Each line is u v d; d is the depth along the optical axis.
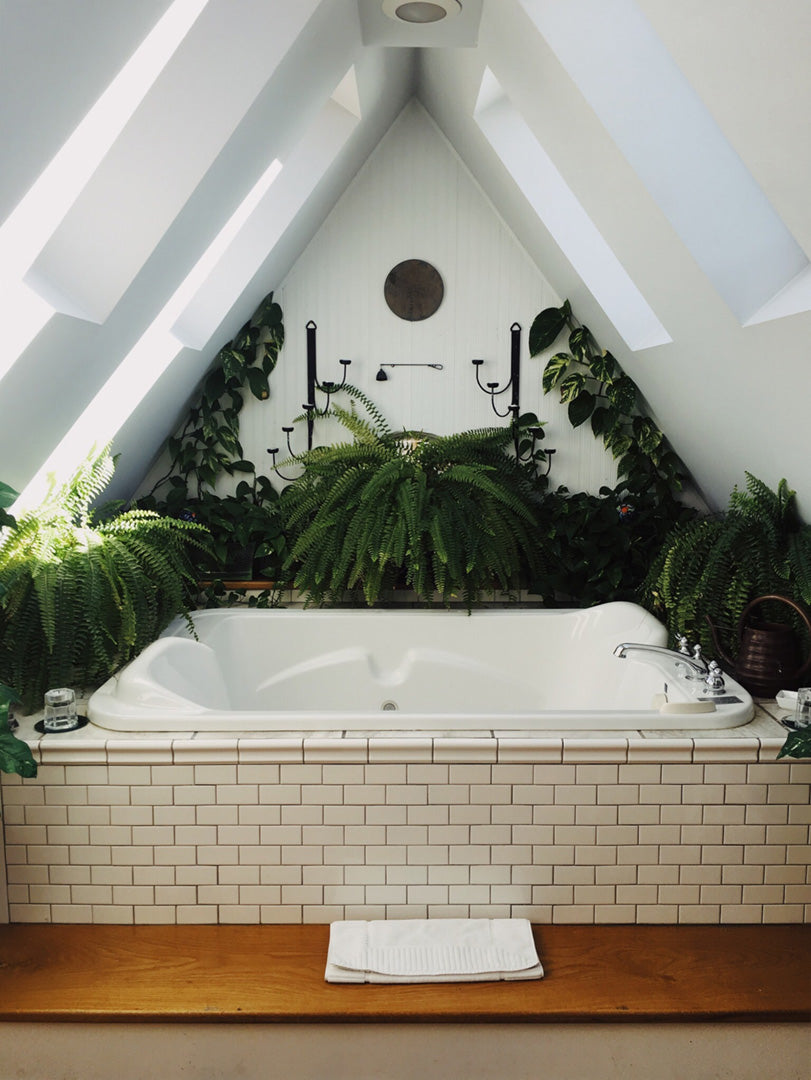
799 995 2.25
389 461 3.80
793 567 2.95
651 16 1.76
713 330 2.67
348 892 2.54
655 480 4.18
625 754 2.48
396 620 3.77
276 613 3.77
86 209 2.26
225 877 2.54
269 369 4.24
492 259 4.21
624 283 3.53
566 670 3.75
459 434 4.07
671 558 3.26
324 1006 2.21
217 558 4.02
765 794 2.51
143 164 2.27
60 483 3.09
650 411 4.11
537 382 4.28
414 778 2.50
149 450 4.02
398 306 4.24
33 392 2.36
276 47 2.23
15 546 2.77
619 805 2.51
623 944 2.47
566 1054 2.23
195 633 3.32
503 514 3.79
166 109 2.25
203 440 4.24
